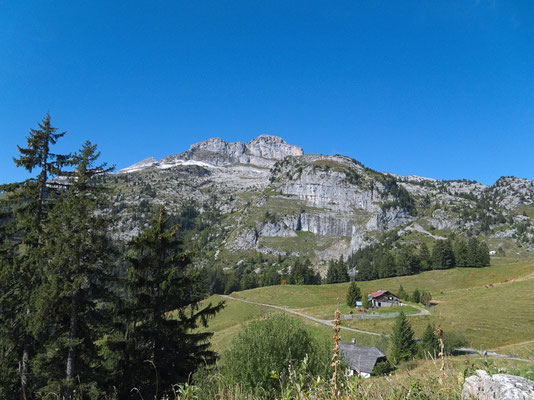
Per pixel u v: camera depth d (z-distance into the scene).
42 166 22.11
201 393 6.55
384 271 138.62
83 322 18.66
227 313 91.75
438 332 5.27
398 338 40.34
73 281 17.62
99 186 22.59
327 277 143.62
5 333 18.86
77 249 17.22
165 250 22.70
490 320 59.53
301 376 5.36
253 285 149.62
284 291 118.88
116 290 20.50
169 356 20.25
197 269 23.30
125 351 19.31
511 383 3.67
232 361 14.46
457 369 4.95
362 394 4.72
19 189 21.66
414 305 84.38
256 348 14.40
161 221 23.09
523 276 104.12
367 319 71.50
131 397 18.33
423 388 4.79
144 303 20.77
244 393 6.91
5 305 19.12
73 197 19.09
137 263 21.59
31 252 18.95
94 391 15.98
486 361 4.98
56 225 17.64
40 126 22.47
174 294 21.09
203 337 22.19
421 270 140.50
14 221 21.25
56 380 17.17
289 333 15.21
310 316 78.56
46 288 17.02
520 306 66.19
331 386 4.87
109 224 19.00
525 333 51.50
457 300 82.31
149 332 20.28
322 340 16.12
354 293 89.88
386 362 34.16
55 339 18.45
